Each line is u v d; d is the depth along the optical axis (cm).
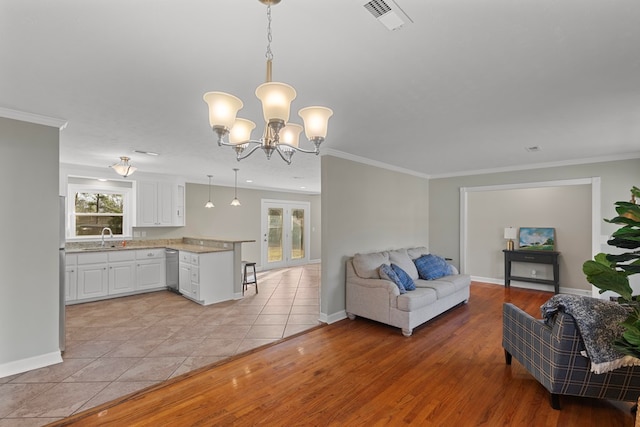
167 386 249
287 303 495
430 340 344
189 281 511
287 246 900
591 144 384
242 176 641
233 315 432
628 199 436
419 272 477
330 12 142
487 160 486
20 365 267
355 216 447
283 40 165
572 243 557
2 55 178
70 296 482
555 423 203
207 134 340
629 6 138
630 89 225
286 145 195
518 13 143
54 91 227
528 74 203
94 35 159
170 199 639
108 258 521
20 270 268
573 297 214
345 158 431
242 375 267
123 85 218
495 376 265
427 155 448
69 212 550
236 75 204
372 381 257
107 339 344
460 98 242
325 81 213
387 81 214
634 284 413
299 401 229
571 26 153
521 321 255
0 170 259
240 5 137
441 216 625
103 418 208
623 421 204
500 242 635
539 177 512
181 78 208
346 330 377
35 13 141
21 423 202
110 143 378
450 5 138
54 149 286
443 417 210
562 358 206
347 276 423
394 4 137
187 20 147
